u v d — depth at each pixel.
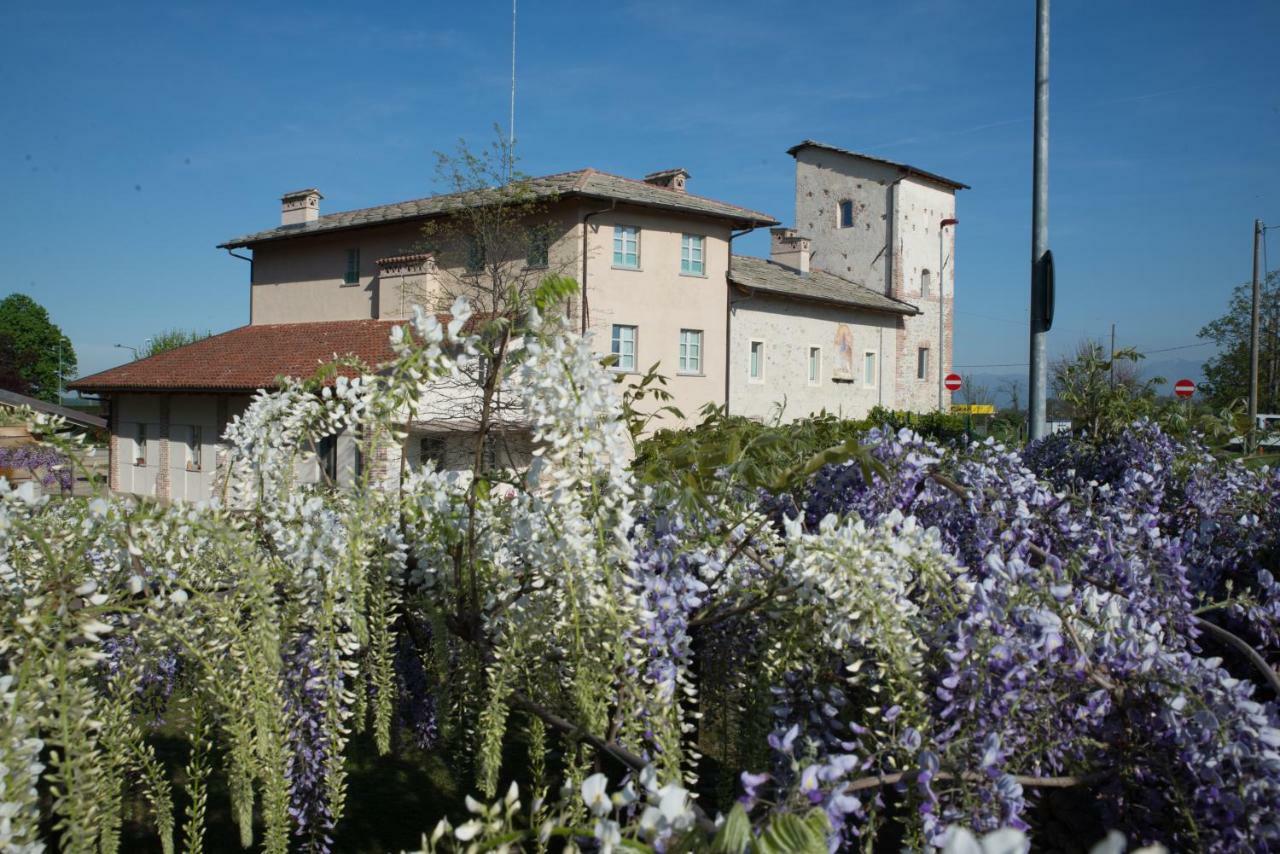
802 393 27.05
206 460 21.73
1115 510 3.47
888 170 32.75
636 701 2.22
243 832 2.29
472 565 2.68
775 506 3.59
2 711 1.71
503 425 3.05
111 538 2.19
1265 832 1.82
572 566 2.34
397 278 22.31
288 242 26.38
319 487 2.92
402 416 2.39
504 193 20.72
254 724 2.25
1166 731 2.01
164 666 2.63
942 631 2.24
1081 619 2.17
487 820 1.39
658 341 22.75
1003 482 3.53
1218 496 3.93
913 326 32.84
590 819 1.80
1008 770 2.01
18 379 53.41
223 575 2.58
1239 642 2.63
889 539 2.31
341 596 2.67
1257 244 27.94
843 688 2.39
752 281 24.92
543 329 2.28
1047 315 6.75
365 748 4.69
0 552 2.17
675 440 3.41
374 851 3.63
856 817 2.02
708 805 3.03
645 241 22.56
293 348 22.17
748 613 2.67
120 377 24.03
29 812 1.66
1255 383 27.92
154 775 2.46
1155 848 0.84
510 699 2.55
